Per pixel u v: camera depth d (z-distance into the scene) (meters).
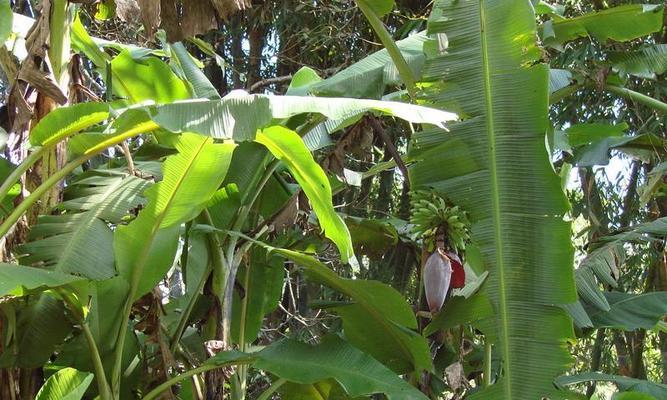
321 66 7.04
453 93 2.77
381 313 3.08
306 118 3.40
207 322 3.32
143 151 3.60
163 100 3.43
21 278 2.21
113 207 2.87
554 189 2.59
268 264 3.77
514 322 2.61
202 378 3.36
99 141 2.54
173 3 2.55
